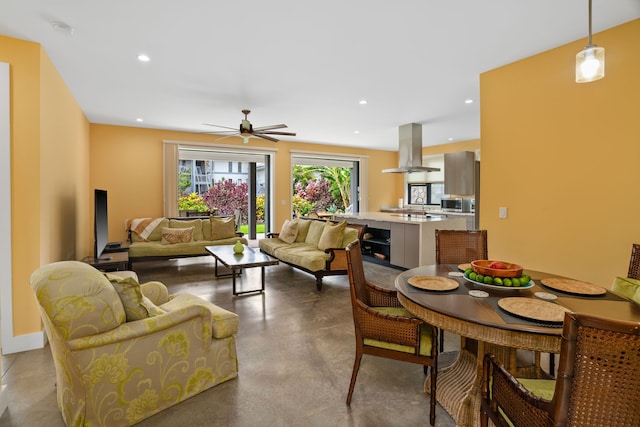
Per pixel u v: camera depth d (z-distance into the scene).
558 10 2.30
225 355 2.10
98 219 3.65
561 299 1.64
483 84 3.44
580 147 2.72
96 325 1.57
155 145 6.13
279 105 4.61
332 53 2.98
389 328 1.81
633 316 1.41
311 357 2.42
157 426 1.69
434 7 2.26
